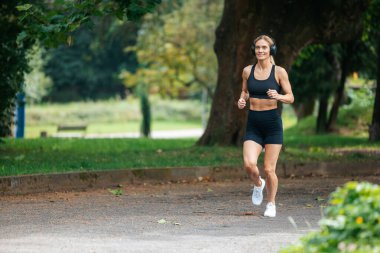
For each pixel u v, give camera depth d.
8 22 34.88
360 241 11.08
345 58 60.03
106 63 145.12
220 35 37.94
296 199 24.31
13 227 18.31
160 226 18.56
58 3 27.11
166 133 106.19
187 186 28.25
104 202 23.42
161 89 90.50
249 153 19.95
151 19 84.56
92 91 150.25
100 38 82.88
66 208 21.94
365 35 49.38
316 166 32.78
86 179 27.17
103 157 33.91
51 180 26.12
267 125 19.92
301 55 51.47
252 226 18.61
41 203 23.02
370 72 60.53
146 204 23.02
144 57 86.31
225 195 25.48
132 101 142.00
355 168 33.38
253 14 37.03
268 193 20.45
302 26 37.28
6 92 35.53
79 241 16.27
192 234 17.30
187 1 87.00
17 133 59.19
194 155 34.59
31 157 33.66
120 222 19.23
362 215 11.35
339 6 37.09
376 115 49.66
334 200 11.91
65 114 136.12
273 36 37.06
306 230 17.89
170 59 84.81
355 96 72.44
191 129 122.19
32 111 133.62
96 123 137.50
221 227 18.42
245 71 20.19
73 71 143.88
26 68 36.69
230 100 37.56
